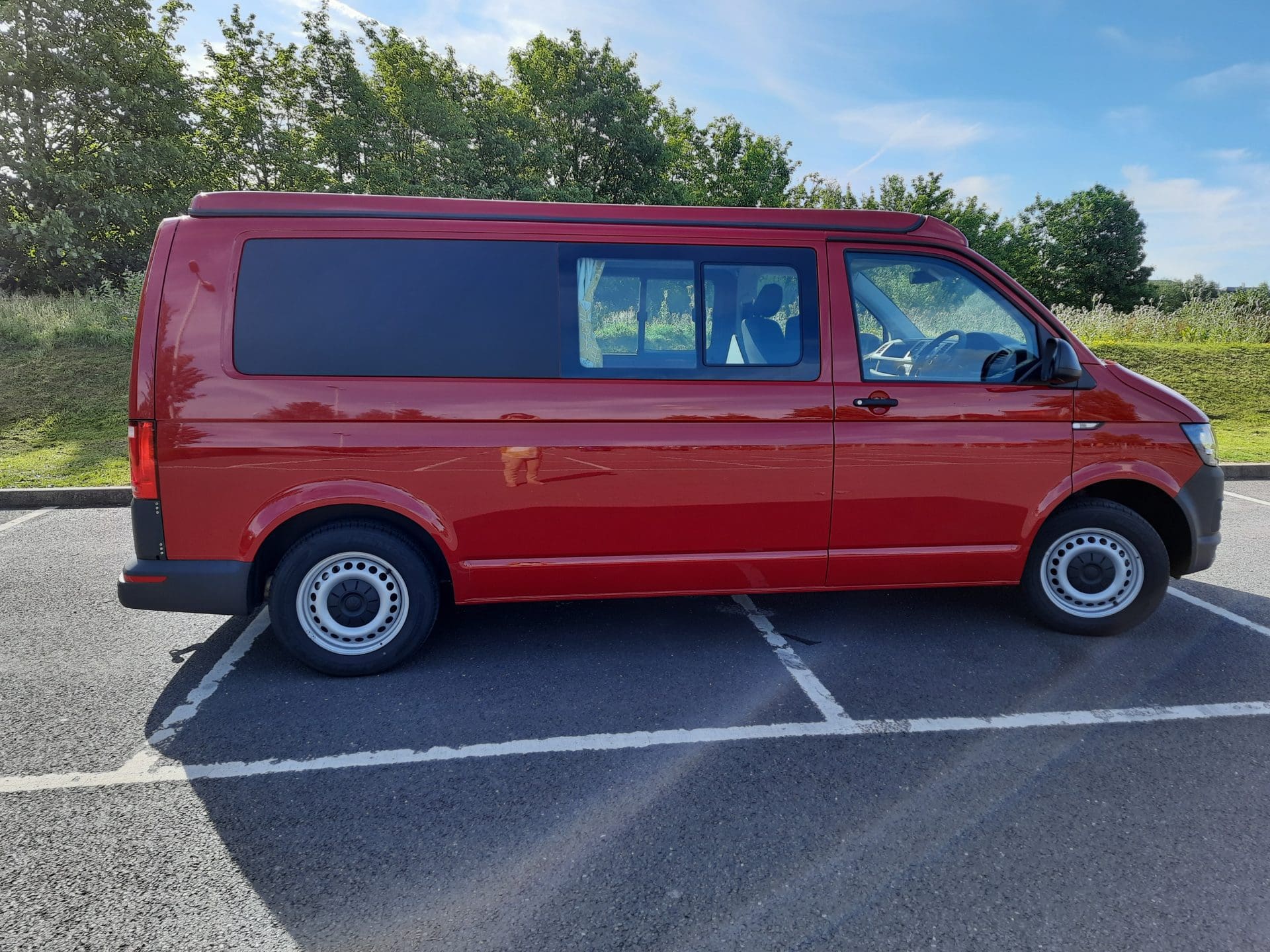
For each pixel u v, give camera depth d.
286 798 2.72
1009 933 2.08
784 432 3.67
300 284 3.40
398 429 3.44
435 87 29.31
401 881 2.29
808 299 3.73
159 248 3.35
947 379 3.81
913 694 3.51
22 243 17.58
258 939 2.06
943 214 43.41
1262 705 3.40
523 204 3.59
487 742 3.10
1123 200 57.25
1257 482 8.31
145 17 20.45
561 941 2.05
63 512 6.89
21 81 18.69
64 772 2.88
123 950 2.02
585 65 32.91
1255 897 2.22
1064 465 3.88
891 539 3.85
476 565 3.61
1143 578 4.02
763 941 2.05
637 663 3.84
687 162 41.25
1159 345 15.51
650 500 3.63
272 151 26.39
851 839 2.49
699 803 2.68
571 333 3.56
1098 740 3.10
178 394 3.32
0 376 10.75
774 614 4.50
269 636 4.18
